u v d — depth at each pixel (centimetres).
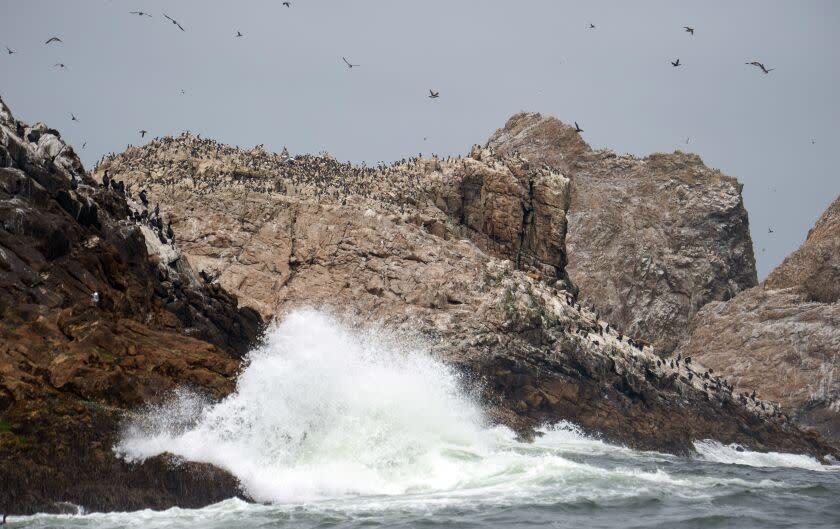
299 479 8994
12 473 7500
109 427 8256
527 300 17450
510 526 7594
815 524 8250
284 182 19162
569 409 16662
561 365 17012
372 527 7469
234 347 13088
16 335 8625
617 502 8669
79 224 10656
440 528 7481
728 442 19062
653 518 8112
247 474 8712
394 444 10038
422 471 9812
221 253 17250
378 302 17075
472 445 11988
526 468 10044
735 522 8106
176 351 9612
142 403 8712
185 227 17488
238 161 19962
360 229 17925
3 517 7238
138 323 9994
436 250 17912
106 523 7281
